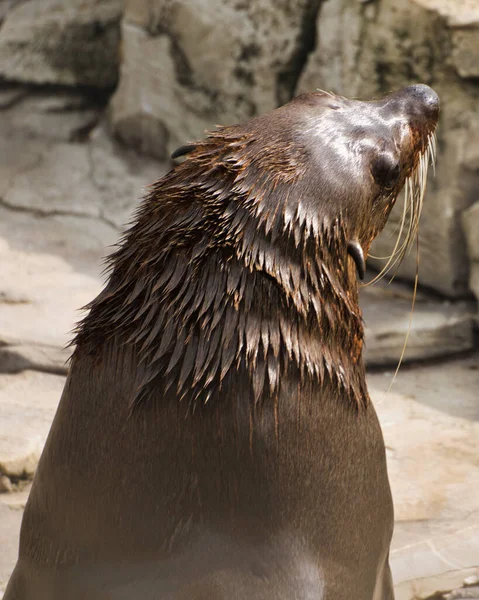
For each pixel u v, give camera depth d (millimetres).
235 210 12977
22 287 30844
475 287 29859
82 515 12844
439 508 21609
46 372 27328
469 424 25406
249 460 12477
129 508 12539
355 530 13266
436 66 29812
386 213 15578
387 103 15742
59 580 13016
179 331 12633
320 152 13789
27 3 42031
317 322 13117
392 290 31531
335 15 31906
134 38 37812
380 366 28688
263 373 12578
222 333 12578
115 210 35938
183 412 12461
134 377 12703
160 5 36844
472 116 29469
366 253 15453
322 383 13047
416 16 29797
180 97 36781
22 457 21953
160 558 12414
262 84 34281
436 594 18969
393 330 28797
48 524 13273
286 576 12398
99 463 12727
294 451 12727
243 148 13625
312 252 13156
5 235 34344
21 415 24141
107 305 13305
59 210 35844
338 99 15250
